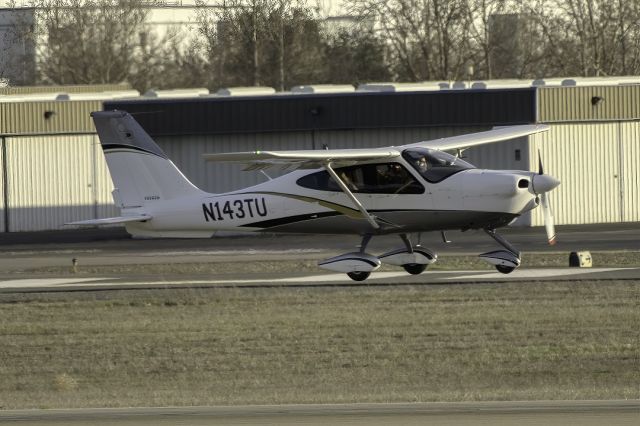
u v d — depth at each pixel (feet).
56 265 333.83
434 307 231.30
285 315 228.22
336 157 252.21
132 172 286.05
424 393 161.07
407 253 269.85
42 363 197.36
